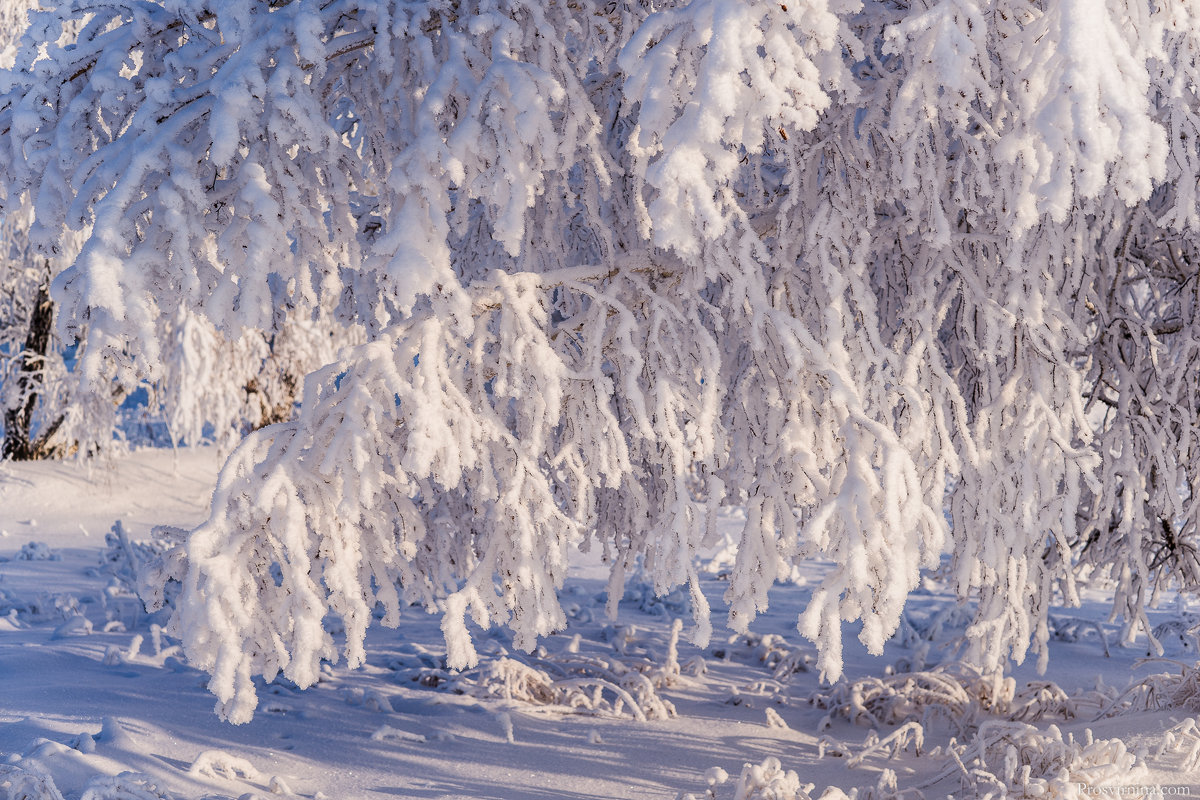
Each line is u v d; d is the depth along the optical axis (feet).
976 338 16.31
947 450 14.61
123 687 18.35
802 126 10.37
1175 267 19.66
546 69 12.62
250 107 11.57
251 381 53.72
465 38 12.53
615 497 18.22
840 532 12.98
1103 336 18.58
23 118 11.82
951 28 10.16
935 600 33.32
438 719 18.29
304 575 12.05
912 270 15.85
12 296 54.44
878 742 16.65
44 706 16.49
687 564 13.46
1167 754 12.92
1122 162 9.55
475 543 19.60
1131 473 17.99
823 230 14.15
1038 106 10.74
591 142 13.56
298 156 12.81
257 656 12.17
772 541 13.93
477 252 17.67
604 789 15.05
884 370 14.30
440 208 12.11
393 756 15.99
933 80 11.18
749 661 25.13
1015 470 15.52
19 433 57.41
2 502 51.37
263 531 12.21
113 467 54.80
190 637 11.64
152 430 63.87
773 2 9.98
